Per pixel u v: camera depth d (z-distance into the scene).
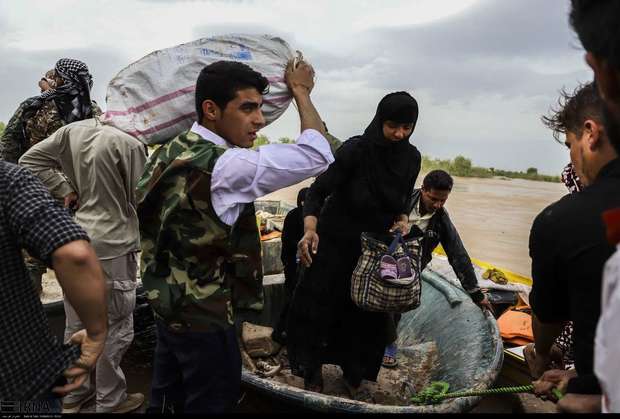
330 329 2.97
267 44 2.18
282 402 2.50
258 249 1.97
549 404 3.20
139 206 1.93
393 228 2.91
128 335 2.87
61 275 1.36
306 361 2.92
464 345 3.07
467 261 3.18
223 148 1.80
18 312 1.39
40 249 1.33
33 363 1.42
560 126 1.93
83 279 1.37
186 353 1.89
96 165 2.59
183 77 2.17
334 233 2.79
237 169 1.73
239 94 1.82
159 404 2.07
